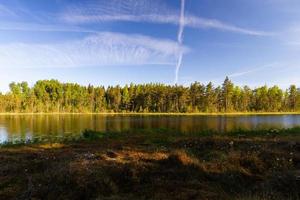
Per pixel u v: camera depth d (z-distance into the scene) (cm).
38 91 14138
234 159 1229
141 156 1291
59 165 1106
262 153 1337
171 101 13300
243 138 1902
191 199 873
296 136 2038
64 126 4934
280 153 1341
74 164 1061
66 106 14175
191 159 1200
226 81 13400
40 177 988
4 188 948
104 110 14188
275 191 931
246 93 14262
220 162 1191
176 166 1145
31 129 4316
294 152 1397
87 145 1823
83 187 898
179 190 936
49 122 6081
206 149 1508
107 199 841
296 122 5622
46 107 13800
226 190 986
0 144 2000
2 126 4919
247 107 14038
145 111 13562
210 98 13162
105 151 1430
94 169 1007
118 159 1202
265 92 14300
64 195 873
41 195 876
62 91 14500
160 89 13662
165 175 1056
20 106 13612
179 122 5869
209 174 1088
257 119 7012
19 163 1270
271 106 14112
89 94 14562
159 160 1204
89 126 4912
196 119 7138
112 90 14688
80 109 14100
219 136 2070
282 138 1897
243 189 983
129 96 14225
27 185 959
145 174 1048
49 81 14462
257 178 1085
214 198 883
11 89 14250
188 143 1673
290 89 14500
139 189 946
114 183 954
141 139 2052
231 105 13550
